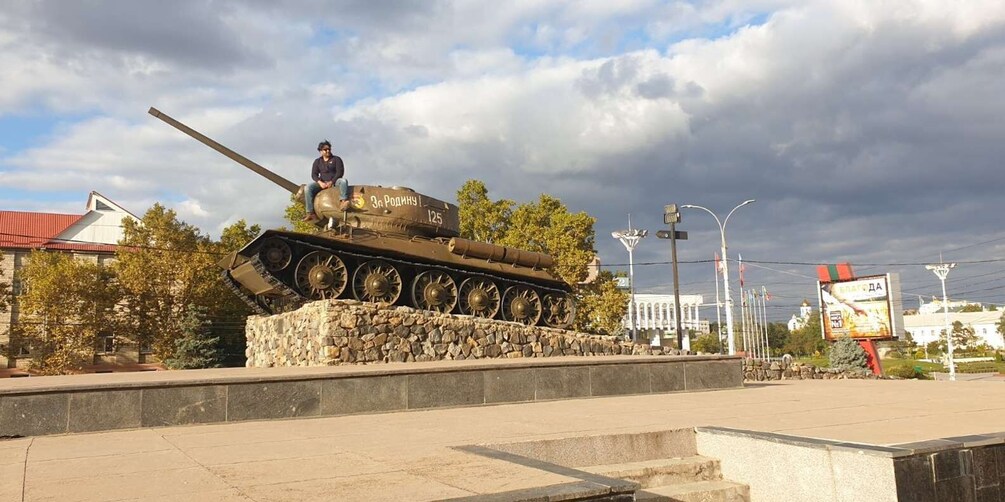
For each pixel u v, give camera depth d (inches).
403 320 783.1
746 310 2807.6
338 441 325.1
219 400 418.6
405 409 474.9
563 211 1557.6
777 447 307.7
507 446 303.6
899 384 721.0
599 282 1577.3
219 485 224.5
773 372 1012.5
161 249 1732.3
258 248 788.6
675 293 1301.7
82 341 1712.6
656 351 1000.2
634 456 333.1
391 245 847.7
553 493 201.8
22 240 2050.9
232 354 1785.2
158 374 505.0
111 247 2121.1
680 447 345.1
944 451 283.4
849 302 1542.8
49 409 377.4
